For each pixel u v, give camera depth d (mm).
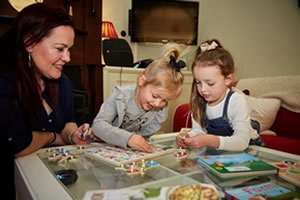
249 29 3084
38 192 454
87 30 1926
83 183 500
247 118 972
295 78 1867
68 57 782
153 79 872
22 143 729
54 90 907
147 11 2850
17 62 755
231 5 3078
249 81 2104
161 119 1092
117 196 394
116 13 2814
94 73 1945
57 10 761
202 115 1099
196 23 3006
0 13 1463
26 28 723
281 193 433
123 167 594
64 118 1031
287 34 3074
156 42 2910
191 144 798
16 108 745
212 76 929
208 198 368
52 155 709
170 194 388
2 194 779
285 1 3033
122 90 1017
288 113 1804
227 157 656
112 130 848
